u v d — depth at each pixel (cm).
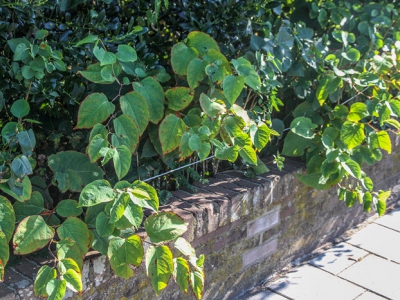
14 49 215
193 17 277
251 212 312
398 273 348
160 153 272
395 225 418
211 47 270
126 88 264
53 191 272
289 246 355
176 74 277
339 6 377
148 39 274
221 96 277
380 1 398
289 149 338
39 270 213
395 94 418
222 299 312
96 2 255
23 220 216
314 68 334
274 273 348
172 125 258
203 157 260
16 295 215
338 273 347
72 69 239
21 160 215
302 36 333
